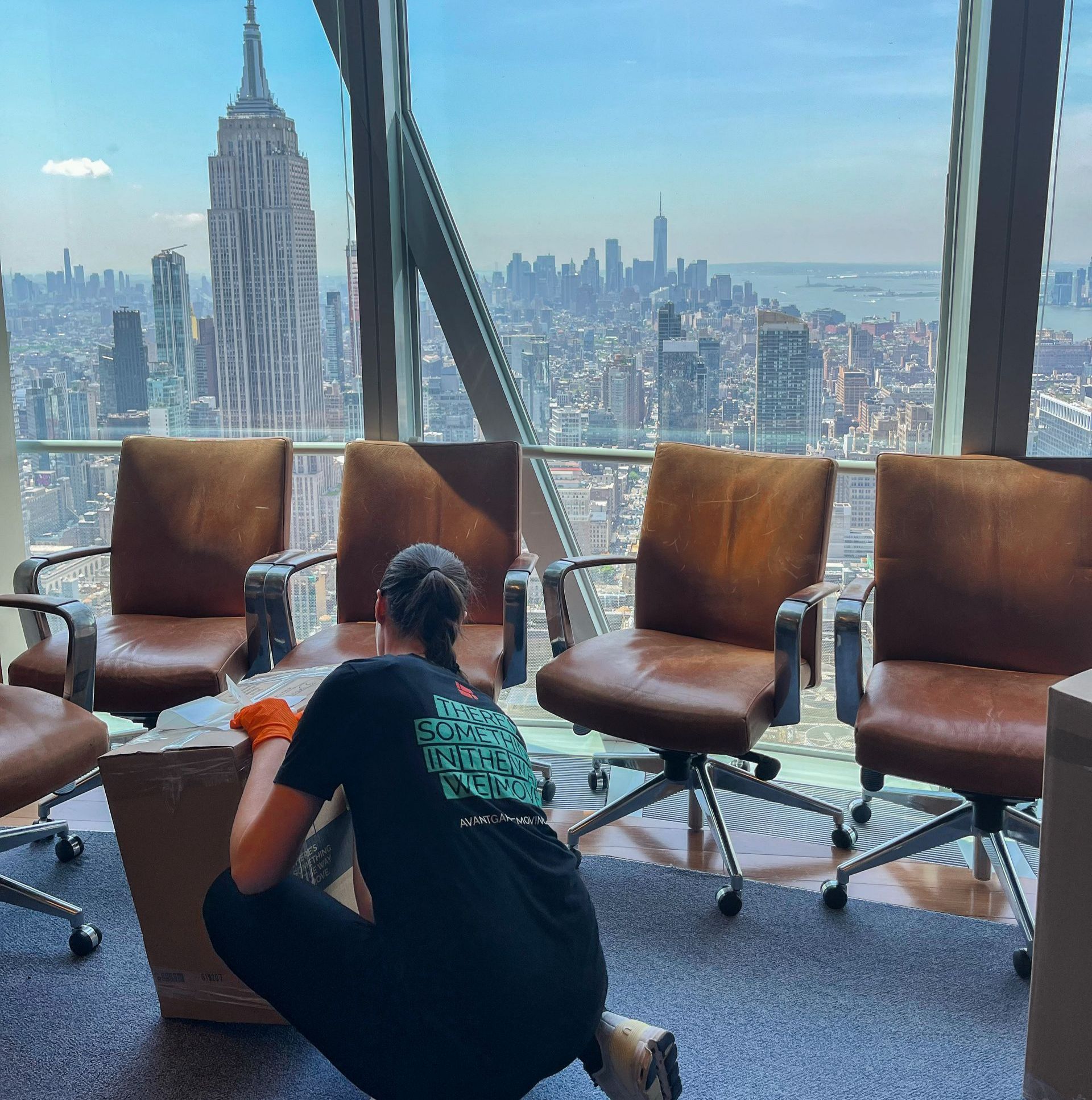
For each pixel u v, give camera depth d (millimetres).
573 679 2439
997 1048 1905
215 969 1938
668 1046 1593
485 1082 1424
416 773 1481
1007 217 2570
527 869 1520
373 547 2963
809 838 2707
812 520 2600
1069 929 1655
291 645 2697
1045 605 2475
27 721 2213
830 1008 2018
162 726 1912
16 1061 1885
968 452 2717
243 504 3014
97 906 2389
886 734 2141
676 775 2549
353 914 1607
